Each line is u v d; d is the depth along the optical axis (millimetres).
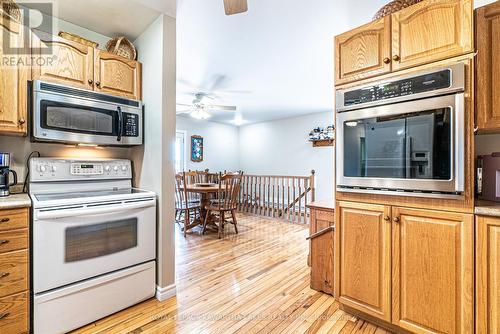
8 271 1450
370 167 1633
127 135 2162
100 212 1745
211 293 2154
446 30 1382
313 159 6031
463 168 1314
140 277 1967
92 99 1976
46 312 1543
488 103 1319
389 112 1538
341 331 1660
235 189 4164
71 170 2049
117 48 2264
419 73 1433
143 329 1681
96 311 1740
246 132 7445
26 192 1960
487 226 1274
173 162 2129
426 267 1442
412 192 1459
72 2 1897
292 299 2061
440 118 1361
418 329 1474
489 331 1276
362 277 1697
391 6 1605
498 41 1310
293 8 2037
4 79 1648
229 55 2867
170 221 2104
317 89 4047
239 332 1659
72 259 1641
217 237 3904
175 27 2123
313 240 2211
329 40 2549
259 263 2840
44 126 1755
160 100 2070
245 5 1532
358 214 1714
